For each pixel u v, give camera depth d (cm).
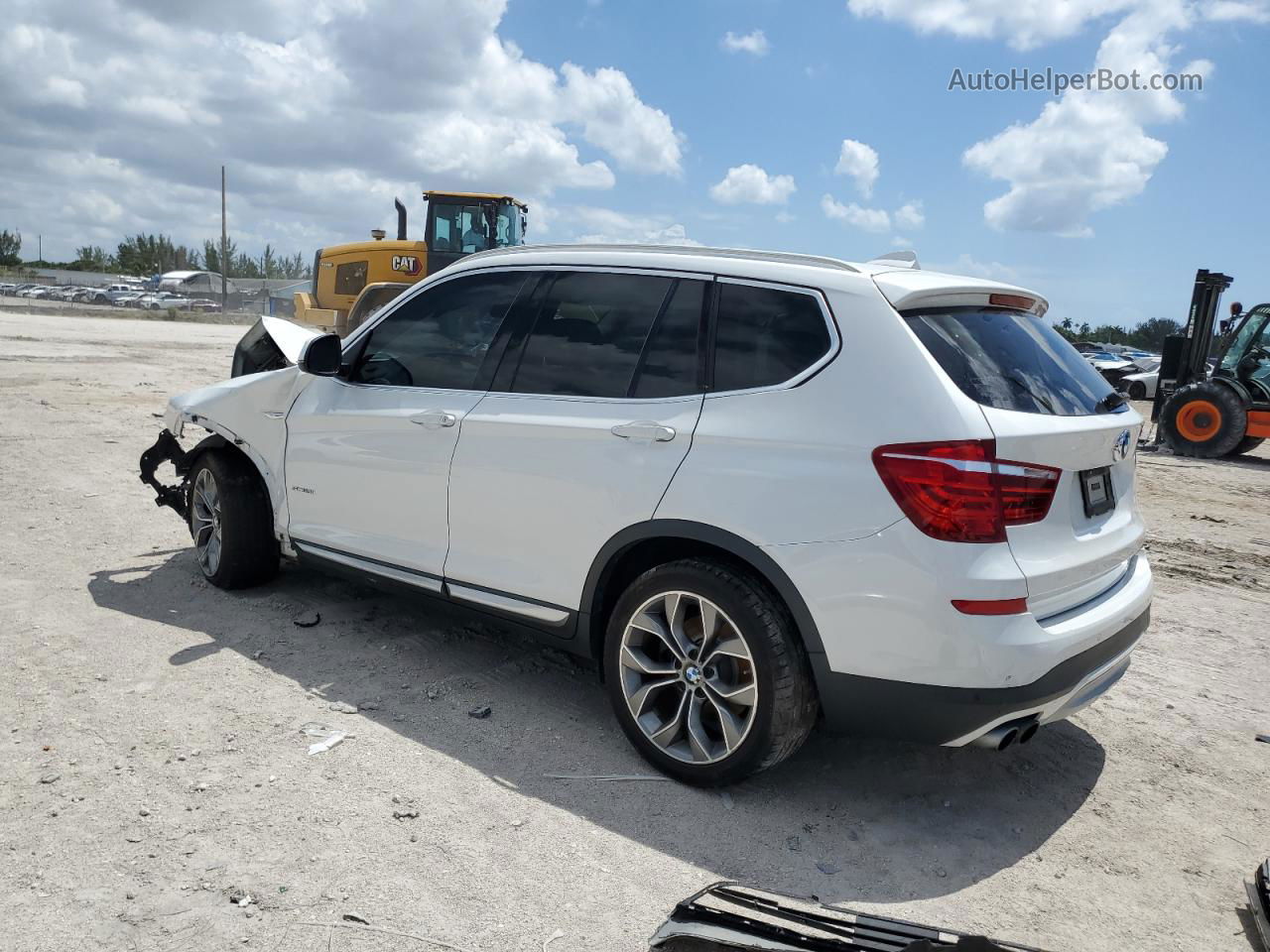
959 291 325
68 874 258
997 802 343
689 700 333
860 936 251
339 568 448
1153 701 446
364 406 432
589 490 347
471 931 249
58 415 1048
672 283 356
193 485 513
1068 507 310
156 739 337
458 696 394
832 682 301
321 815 296
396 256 1856
